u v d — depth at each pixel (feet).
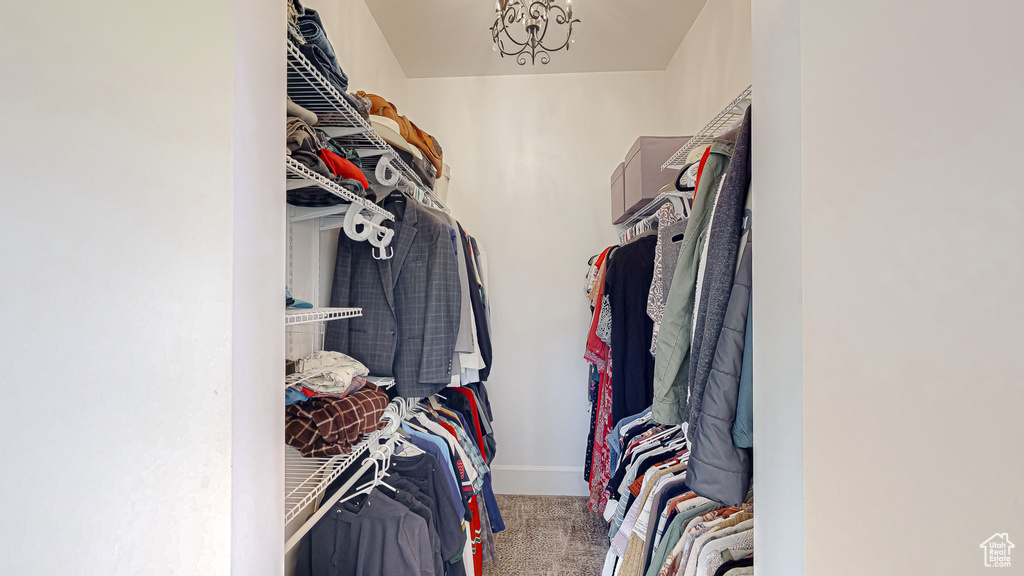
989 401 2.01
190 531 2.01
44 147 1.98
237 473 2.07
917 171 2.03
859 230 2.03
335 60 3.56
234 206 2.04
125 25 2.02
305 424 3.35
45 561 1.98
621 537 4.65
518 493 9.61
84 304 2.00
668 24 7.86
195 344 2.02
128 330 2.01
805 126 2.02
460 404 7.18
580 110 9.59
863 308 2.03
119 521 2.01
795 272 2.06
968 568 2.02
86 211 2.00
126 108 2.02
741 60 6.15
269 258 2.31
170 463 2.02
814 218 2.02
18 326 1.95
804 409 2.02
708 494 2.69
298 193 3.94
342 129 4.23
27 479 1.96
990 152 2.01
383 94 8.16
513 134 9.68
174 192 2.03
